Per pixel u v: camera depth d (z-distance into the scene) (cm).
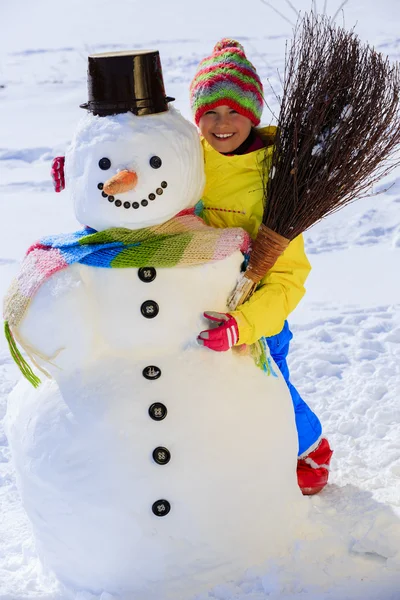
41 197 878
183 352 287
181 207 283
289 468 303
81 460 279
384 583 291
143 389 281
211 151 306
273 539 297
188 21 2025
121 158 270
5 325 286
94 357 287
